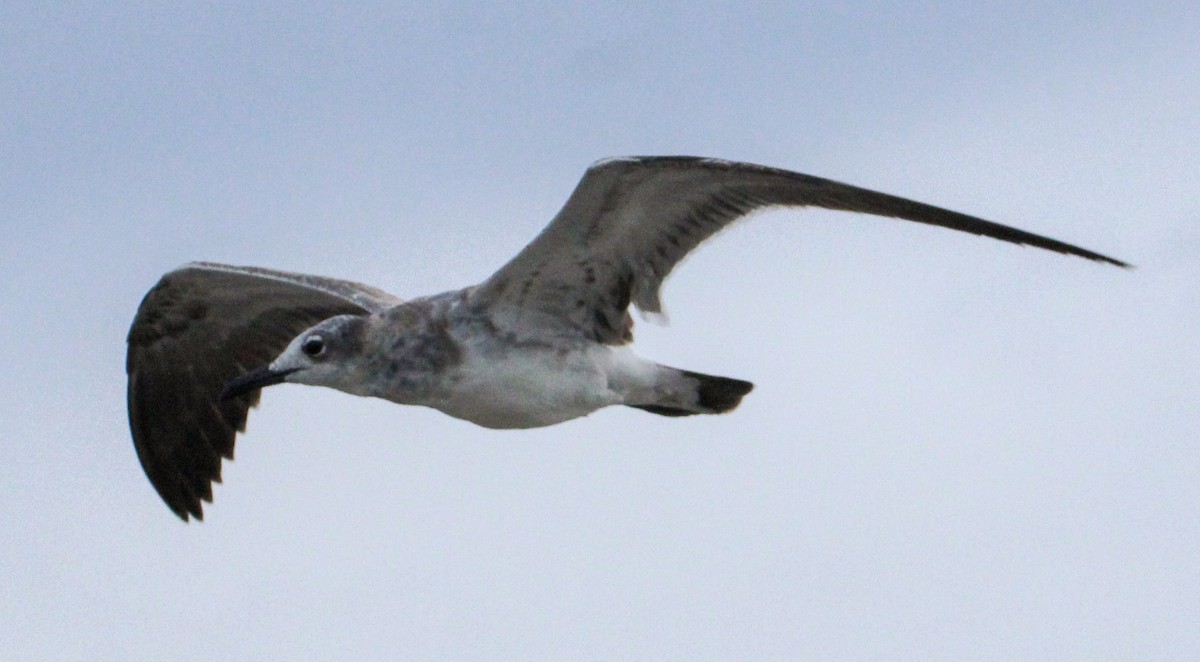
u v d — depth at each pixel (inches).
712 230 498.9
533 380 516.7
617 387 528.7
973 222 467.2
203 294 604.7
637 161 469.1
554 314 518.6
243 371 618.5
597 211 487.8
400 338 518.0
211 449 624.7
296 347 523.2
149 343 616.7
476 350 515.8
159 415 624.1
